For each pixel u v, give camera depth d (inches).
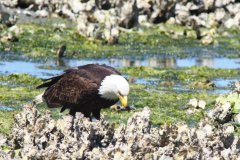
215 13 1253.7
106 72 529.7
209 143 471.8
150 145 452.1
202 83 775.1
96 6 1175.6
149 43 1067.3
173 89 750.5
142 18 1200.8
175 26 1195.9
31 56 911.7
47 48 962.7
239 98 615.5
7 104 637.9
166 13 1206.3
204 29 1205.1
